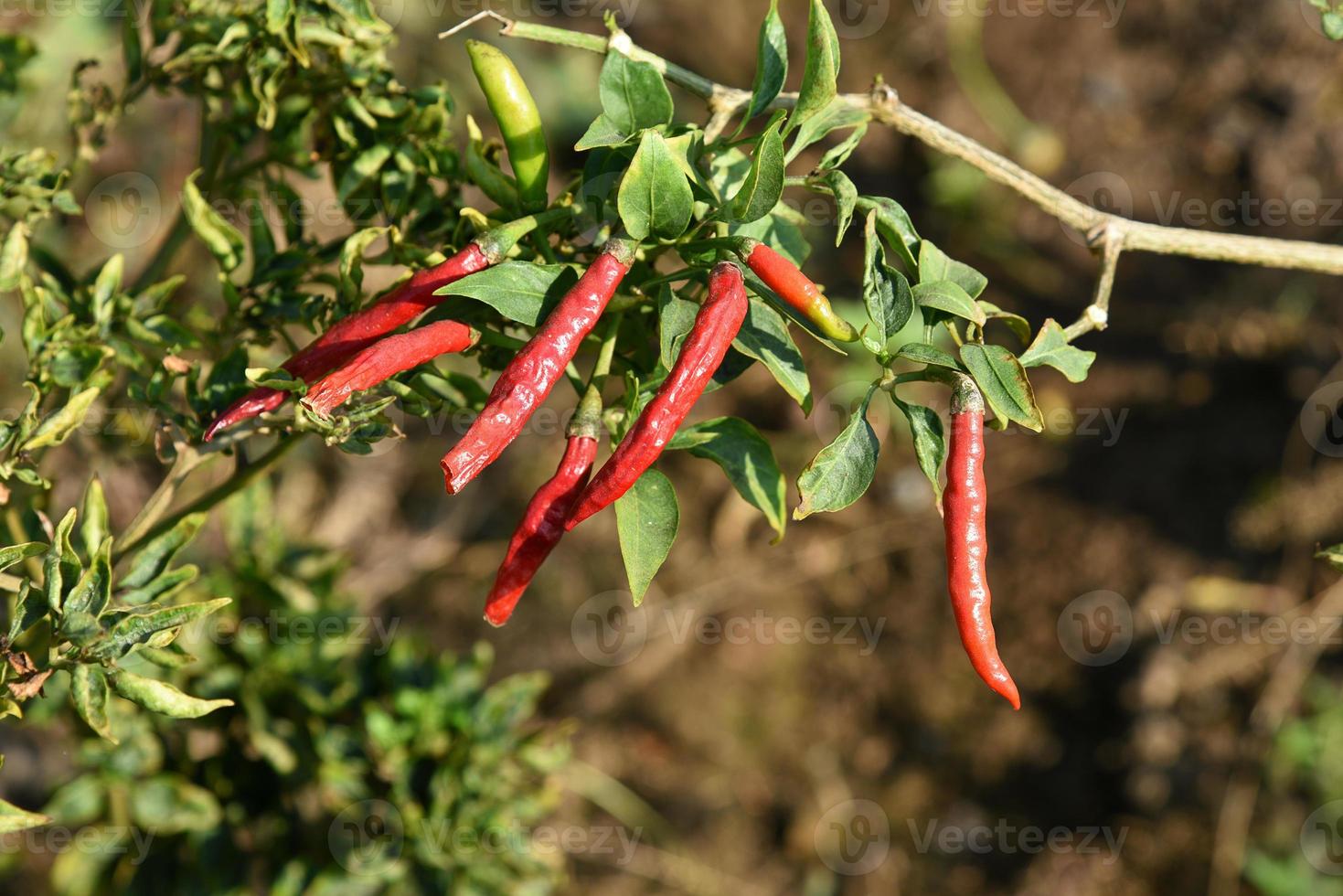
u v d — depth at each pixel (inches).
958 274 25.9
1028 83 63.1
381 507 54.6
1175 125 61.8
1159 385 58.2
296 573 33.7
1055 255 60.8
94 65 30.2
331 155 29.8
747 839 54.5
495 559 55.6
